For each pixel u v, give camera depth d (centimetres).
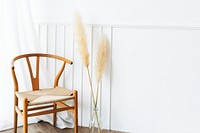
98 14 243
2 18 245
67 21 255
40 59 259
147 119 237
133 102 240
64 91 232
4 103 251
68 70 260
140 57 234
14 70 236
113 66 243
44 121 267
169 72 227
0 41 246
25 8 252
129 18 234
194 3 215
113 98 246
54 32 262
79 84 257
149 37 230
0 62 248
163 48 227
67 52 258
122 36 238
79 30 231
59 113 258
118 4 237
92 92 234
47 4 261
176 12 220
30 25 254
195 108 222
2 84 250
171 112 229
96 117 229
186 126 226
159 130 234
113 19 239
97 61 232
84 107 258
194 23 216
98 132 228
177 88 226
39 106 263
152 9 227
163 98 230
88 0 246
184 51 221
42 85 261
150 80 233
